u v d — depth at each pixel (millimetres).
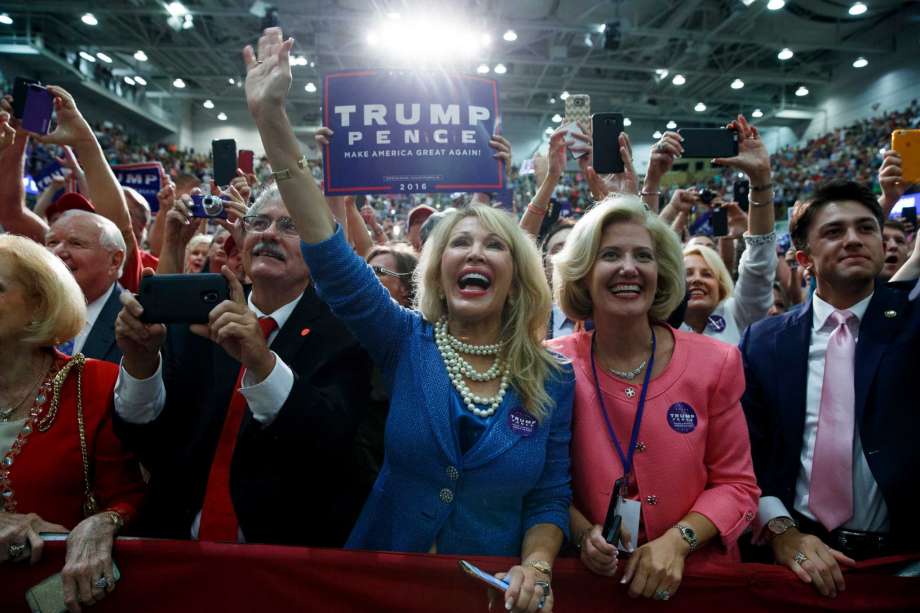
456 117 2092
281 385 1345
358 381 1604
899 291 1748
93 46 18859
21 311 1419
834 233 1771
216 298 1317
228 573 1365
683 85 22938
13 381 1470
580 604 1352
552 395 1455
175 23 16297
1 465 1413
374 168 2072
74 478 1466
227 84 23891
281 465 1492
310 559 1357
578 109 2582
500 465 1333
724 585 1369
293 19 17016
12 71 18344
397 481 1401
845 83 22969
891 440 1591
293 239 1658
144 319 1321
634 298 1495
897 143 2285
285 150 1344
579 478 1488
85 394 1502
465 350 1461
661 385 1489
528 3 15734
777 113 24656
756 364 1853
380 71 2066
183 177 3771
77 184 3330
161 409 1476
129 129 24406
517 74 22047
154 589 1359
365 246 2816
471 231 1503
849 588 1390
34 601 1289
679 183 17578
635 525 1375
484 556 1329
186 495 1513
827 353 1756
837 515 1650
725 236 3707
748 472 1464
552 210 3191
